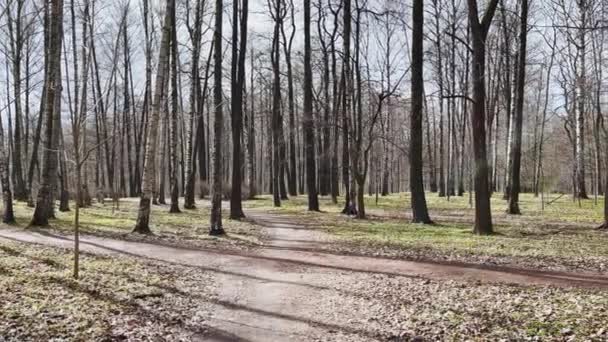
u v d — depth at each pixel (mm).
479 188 16906
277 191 32031
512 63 32594
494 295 8961
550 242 14742
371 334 7164
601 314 7426
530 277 10406
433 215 24703
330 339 6992
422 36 19953
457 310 8102
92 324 7117
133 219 21484
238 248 14609
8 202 18594
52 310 7516
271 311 8352
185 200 28547
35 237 15203
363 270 11500
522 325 7227
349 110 23672
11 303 7680
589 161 44188
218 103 17281
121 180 46781
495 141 40062
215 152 17188
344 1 23969
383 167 46219
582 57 29672
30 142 46156
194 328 7430
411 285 9938
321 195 42812
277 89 32688
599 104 35219
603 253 12844
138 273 10492
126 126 45781
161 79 16344
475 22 16500
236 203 23156
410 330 7250
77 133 9469
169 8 16234
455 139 39781
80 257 11852
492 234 16672
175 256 12906
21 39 28594
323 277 10836
